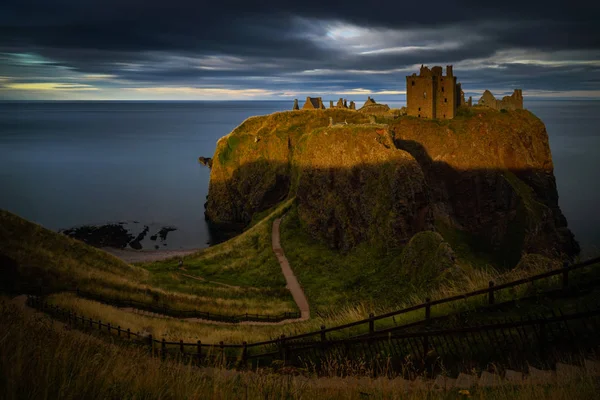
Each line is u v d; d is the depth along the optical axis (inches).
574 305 490.3
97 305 1599.4
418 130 4958.2
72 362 369.4
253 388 426.0
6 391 285.0
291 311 2165.4
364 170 3469.5
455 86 5132.9
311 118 5516.7
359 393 429.4
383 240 3125.0
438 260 2020.2
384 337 539.2
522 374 408.2
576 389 335.0
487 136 4891.7
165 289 2272.4
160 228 5083.7
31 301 1406.3
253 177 5403.5
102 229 4877.0
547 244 4343.0
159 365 492.7
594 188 6501.0
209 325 1574.8
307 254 3319.4
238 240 3683.6
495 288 514.0
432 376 473.4
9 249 2070.6
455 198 4798.2
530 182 4889.3
